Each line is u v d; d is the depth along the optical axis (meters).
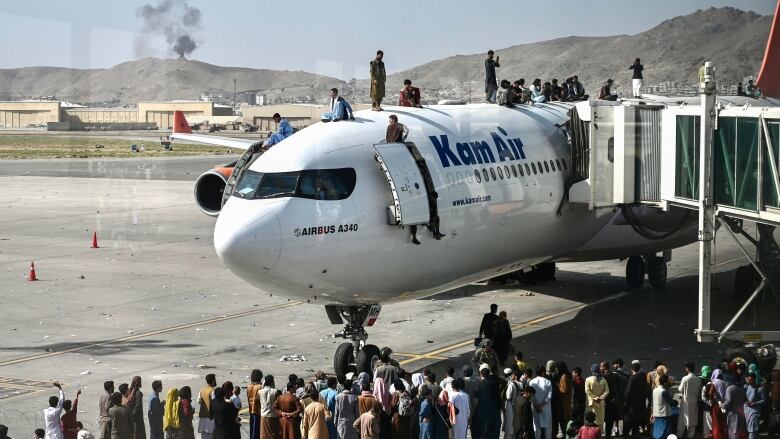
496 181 24.23
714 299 27.80
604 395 18.89
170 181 76.38
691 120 23.05
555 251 27.48
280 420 17.81
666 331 27.16
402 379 18.72
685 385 18.73
